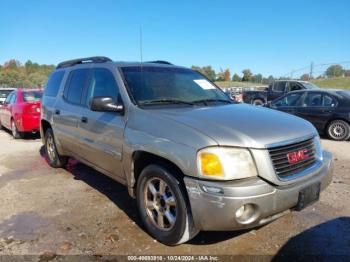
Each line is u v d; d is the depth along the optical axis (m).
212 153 2.88
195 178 2.94
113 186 5.21
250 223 2.89
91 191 5.00
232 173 2.86
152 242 3.47
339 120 9.38
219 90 4.82
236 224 2.84
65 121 5.20
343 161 6.77
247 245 3.41
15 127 10.01
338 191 4.92
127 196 4.77
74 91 5.15
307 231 3.70
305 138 3.33
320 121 9.73
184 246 3.40
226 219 2.82
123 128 3.76
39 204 4.52
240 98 18.84
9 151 8.11
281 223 3.88
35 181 5.52
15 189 5.14
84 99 4.79
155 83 4.21
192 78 4.71
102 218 4.05
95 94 4.52
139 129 3.53
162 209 3.42
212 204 2.84
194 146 2.96
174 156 3.07
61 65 6.10
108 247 3.39
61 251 3.32
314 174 3.31
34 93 10.22
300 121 3.70
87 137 4.54
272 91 17.36
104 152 4.15
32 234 3.67
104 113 4.17
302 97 10.30
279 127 3.28
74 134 4.92
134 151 3.54
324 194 4.79
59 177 5.72
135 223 3.91
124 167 3.80
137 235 3.62
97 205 4.45
